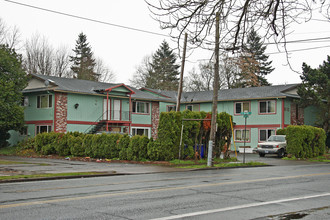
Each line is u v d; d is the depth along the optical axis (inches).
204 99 1841.8
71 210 308.8
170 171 714.8
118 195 390.3
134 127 1673.2
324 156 1261.1
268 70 2298.2
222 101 1777.8
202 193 409.1
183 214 297.3
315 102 1507.1
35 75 1512.1
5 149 1333.7
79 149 1066.7
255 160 1062.4
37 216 284.8
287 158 1138.7
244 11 311.7
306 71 1574.8
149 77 2928.2
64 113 1438.2
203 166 813.9
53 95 1417.3
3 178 538.9
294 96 1610.5
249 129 1674.5
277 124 1588.3
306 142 1179.3
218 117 979.3
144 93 1852.9
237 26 329.7
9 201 350.0
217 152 1003.9
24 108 1402.6
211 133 837.2
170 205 335.3
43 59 2425.0
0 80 1289.4
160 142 902.4
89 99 1524.4
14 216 284.0
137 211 307.4
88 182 519.8
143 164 861.2
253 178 577.6
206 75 2516.0
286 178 579.8
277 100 1596.9
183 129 921.5
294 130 1144.8
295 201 364.2
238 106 1722.4
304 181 538.3
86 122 1505.9
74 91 1448.1
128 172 671.1
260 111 1648.6
